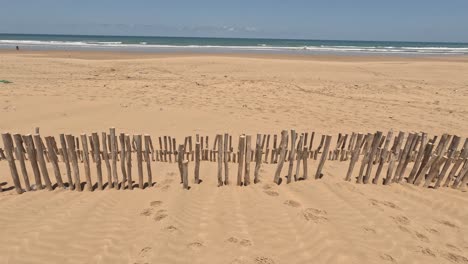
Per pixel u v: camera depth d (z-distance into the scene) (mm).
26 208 4434
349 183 5391
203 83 17094
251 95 14539
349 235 3924
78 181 4992
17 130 8453
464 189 5320
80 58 29516
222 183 5348
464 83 19562
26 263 3361
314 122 10625
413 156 6676
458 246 3871
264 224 4121
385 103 13688
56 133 8383
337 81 19703
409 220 4340
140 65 23734
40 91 13320
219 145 5047
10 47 42625
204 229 3990
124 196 4895
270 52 47344
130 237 3793
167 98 13336
